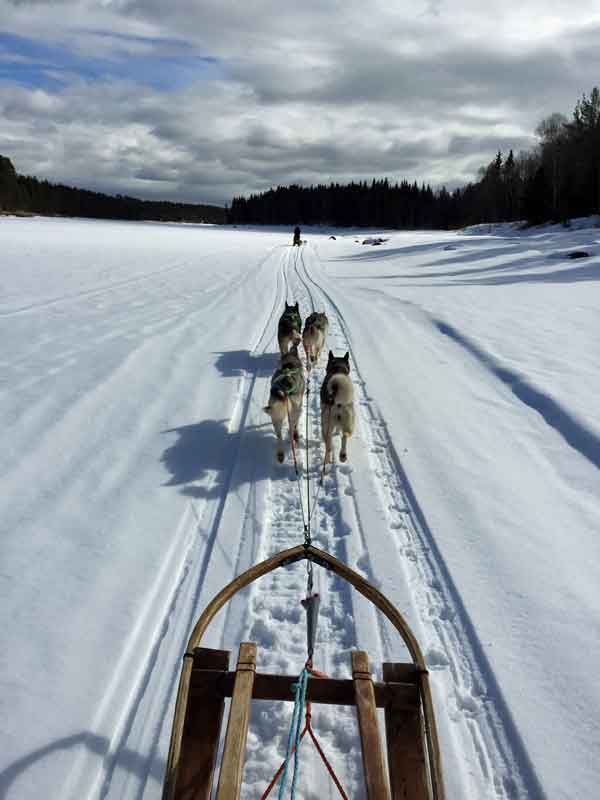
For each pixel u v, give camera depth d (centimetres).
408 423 663
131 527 468
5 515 476
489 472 542
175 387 797
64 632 350
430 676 321
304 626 362
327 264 3095
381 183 12706
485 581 392
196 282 1908
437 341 1048
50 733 284
